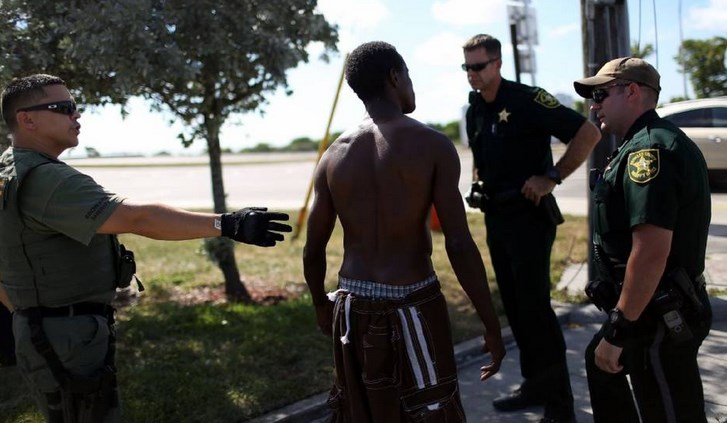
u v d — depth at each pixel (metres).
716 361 4.01
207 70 4.77
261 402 3.56
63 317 2.13
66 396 2.13
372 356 2.00
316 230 2.20
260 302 5.67
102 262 2.21
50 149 2.20
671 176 2.07
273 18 4.88
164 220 1.98
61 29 4.00
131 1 3.99
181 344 4.45
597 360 2.29
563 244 7.46
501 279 3.38
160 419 3.33
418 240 2.06
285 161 37.28
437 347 2.04
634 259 2.11
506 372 4.10
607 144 5.06
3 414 3.40
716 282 5.45
